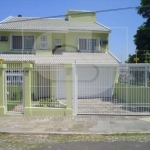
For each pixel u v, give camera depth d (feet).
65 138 26.17
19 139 25.96
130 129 29.40
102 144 23.61
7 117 36.73
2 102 37.58
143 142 24.21
